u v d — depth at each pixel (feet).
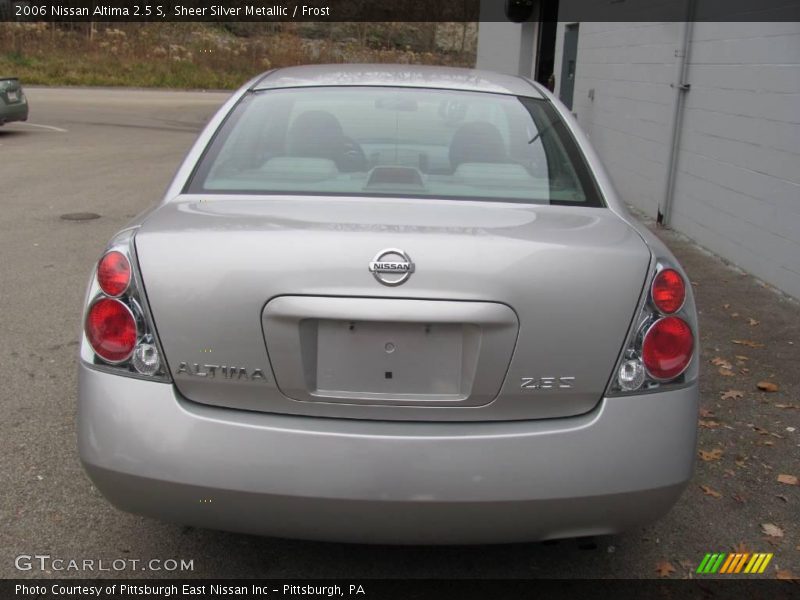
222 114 10.86
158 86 104.22
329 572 9.48
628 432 7.77
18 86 53.88
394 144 10.28
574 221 8.75
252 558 9.68
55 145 49.85
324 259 7.54
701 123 25.41
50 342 16.20
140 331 7.78
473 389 7.64
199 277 7.67
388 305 7.47
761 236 21.71
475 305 7.50
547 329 7.62
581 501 7.68
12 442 12.05
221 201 9.23
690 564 9.82
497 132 10.62
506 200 9.51
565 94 40.42
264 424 7.67
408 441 7.55
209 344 7.67
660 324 7.92
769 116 21.18
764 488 11.57
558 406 7.79
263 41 121.39
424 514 7.61
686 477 8.04
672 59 27.32
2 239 25.05
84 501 10.63
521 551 9.96
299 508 7.63
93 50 108.27
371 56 121.08
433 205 9.11
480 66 59.16
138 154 47.01
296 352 7.59
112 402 7.79
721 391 14.84
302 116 10.71
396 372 7.67
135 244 7.97
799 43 19.67
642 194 30.42
